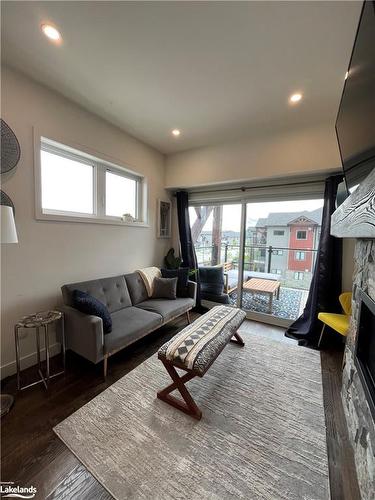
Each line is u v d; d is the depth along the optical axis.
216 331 1.89
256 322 3.28
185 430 1.42
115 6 1.29
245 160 3.00
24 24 1.41
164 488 1.09
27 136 1.93
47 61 1.73
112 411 1.55
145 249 3.44
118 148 2.81
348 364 1.71
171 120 2.60
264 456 1.27
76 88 2.06
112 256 2.88
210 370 2.07
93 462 1.21
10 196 1.85
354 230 1.36
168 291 3.04
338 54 1.60
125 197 3.18
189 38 1.50
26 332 2.02
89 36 1.49
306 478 1.16
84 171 2.60
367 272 1.49
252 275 3.45
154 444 1.32
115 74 1.87
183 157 3.52
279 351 2.43
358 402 1.33
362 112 1.02
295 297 3.16
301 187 2.91
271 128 2.71
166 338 2.70
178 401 1.62
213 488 1.10
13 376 1.91
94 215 2.71
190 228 3.85
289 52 1.60
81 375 1.95
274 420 1.52
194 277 3.76
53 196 2.31
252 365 2.16
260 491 1.10
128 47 1.58
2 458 1.22
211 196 3.63
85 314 1.90
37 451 1.26
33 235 2.03
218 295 3.75
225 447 1.31
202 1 1.25
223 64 1.73
